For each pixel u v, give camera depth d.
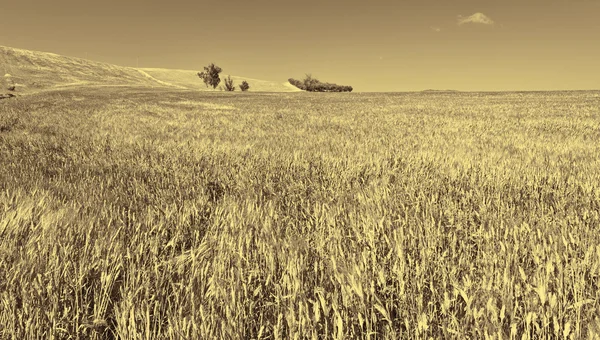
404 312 2.20
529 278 2.50
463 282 2.39
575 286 2.33
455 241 3.17
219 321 2.07
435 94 68.06
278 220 3.93
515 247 2.85
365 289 2.30
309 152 8.62
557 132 14.65
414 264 2.79
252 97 57.38
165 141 10.80
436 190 5.49
